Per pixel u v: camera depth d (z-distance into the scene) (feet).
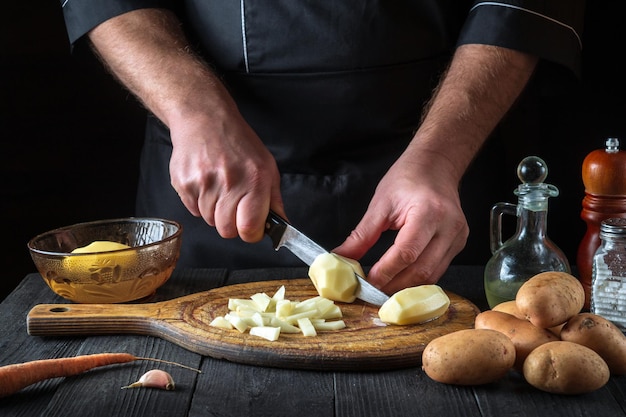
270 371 4.01
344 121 5.94
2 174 8.49
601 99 7.86
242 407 3.63
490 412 3.56
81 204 8.63
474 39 5.58
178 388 3.83
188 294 5.15
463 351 3.69
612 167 4.49
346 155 6.05
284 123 6.01
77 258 4.73
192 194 4.88
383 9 5.69
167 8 5.96
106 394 3.76
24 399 3.73
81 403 3.68
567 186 8.12
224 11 5.87
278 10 5.74
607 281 4.26
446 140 5.13
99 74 8.36
